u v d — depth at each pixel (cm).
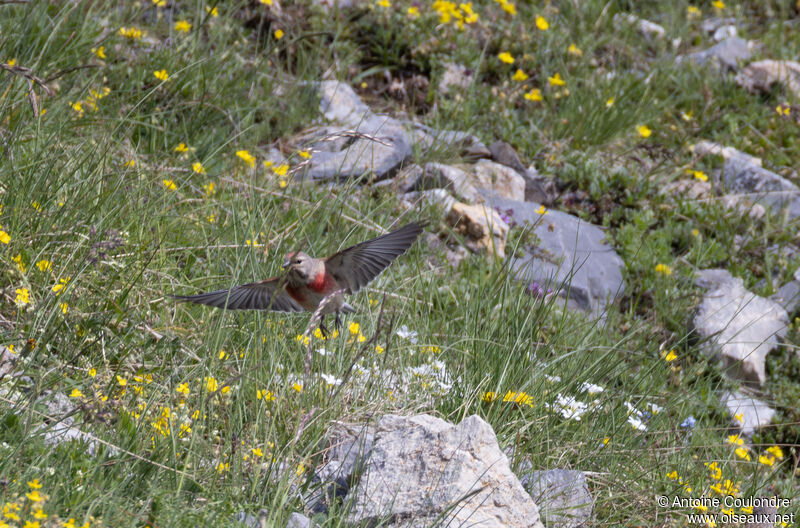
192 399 869
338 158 1483
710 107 1838
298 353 980
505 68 1808
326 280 675
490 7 1922
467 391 982
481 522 769
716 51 1986
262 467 778
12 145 1076
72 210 1009
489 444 829
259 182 1329
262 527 675
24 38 1337
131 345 912
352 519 777
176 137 1369
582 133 1703
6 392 789
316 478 827
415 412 954
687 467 1028
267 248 1128
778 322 1402
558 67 1831
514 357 1037
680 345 1355
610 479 937
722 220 1566
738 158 1711
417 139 1579
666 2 2211
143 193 1128
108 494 674
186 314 1002
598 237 1502
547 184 1595
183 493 734
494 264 1293
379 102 1705
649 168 1673
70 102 1243
